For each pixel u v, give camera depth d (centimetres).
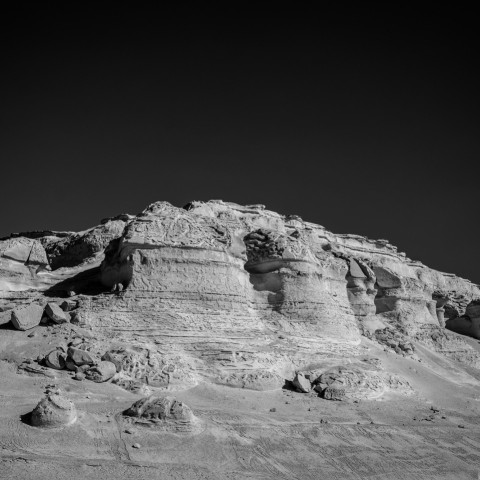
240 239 3259
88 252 4116
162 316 2733
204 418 2164
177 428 2022
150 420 2031
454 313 5278
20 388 2194
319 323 3244
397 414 2689
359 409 2658
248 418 2262
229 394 2517
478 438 2586
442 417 2766
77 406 2098
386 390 2931
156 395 2300
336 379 2789
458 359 4244
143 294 2789
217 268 2975
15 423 1903
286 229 4700
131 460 1828
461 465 2303
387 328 4075
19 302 2936
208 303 2873
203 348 2683
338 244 5106
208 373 2598
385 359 3444
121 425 2006
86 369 2377
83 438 1891
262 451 2053
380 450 2272
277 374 2755
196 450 1958
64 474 1670
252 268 3384
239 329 2862
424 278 5728
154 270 2856
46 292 3100
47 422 1898
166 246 2914
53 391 2077
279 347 2931
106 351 2489
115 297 2791
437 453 2358
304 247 3444
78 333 2591
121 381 2383
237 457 1980
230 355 2691
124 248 2939
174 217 3041
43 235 4831
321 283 3450
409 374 3344
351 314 3797
